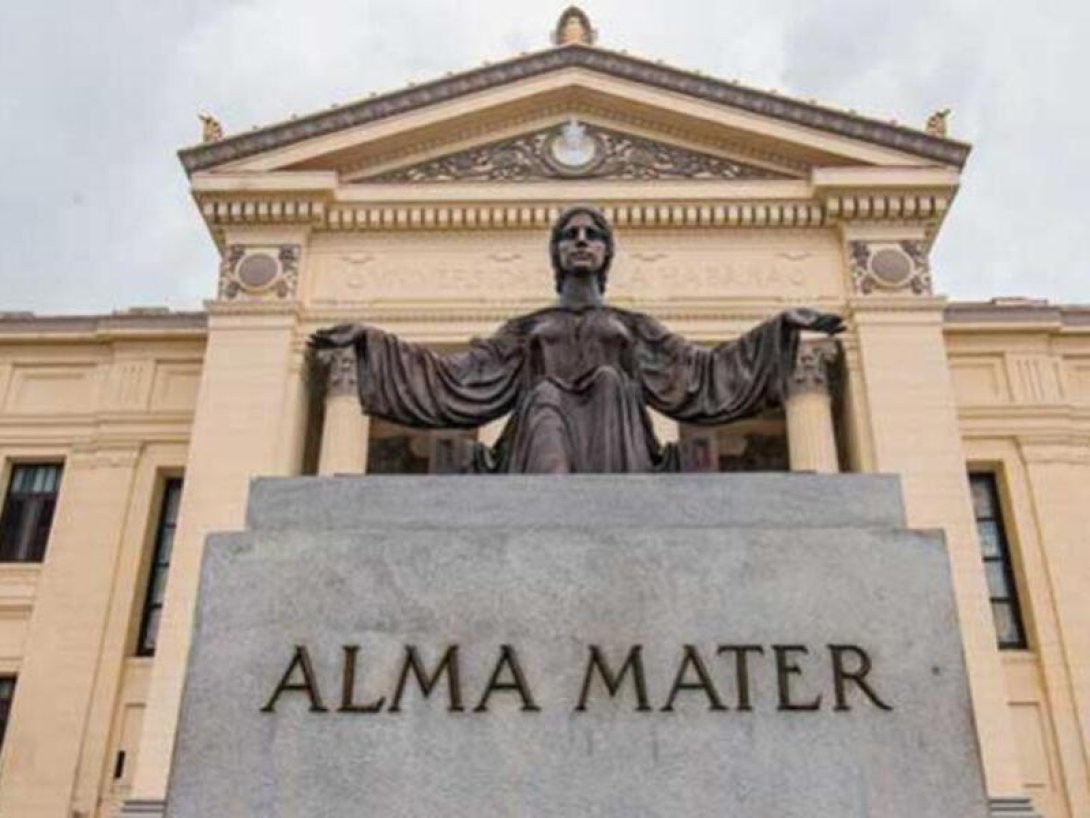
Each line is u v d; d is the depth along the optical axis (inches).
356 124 1003.3
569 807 157.5
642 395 228.1
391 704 164.6
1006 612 924.0
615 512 183.3
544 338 229.8
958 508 831.1
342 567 175.5
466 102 1009.5
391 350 226.2
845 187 951.0
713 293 935.7
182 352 1033.5
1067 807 832.9
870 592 173.0
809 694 165.2
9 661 924.0
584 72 1021.2
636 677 166.4
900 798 157.8
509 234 972.6
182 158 973.8
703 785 158.9
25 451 1005.8
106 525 961.5
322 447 884.6
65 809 847.7
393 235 973.2
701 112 1005.2
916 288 925.8
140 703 893.8
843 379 917.8
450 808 157.6
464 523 182.7
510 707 164.4
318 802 158.2
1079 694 868.0
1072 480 954.1
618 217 965.2
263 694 165.9
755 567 174.7
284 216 964.0
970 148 966.4
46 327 1045.2
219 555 176.7
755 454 968.9
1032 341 1010.1
